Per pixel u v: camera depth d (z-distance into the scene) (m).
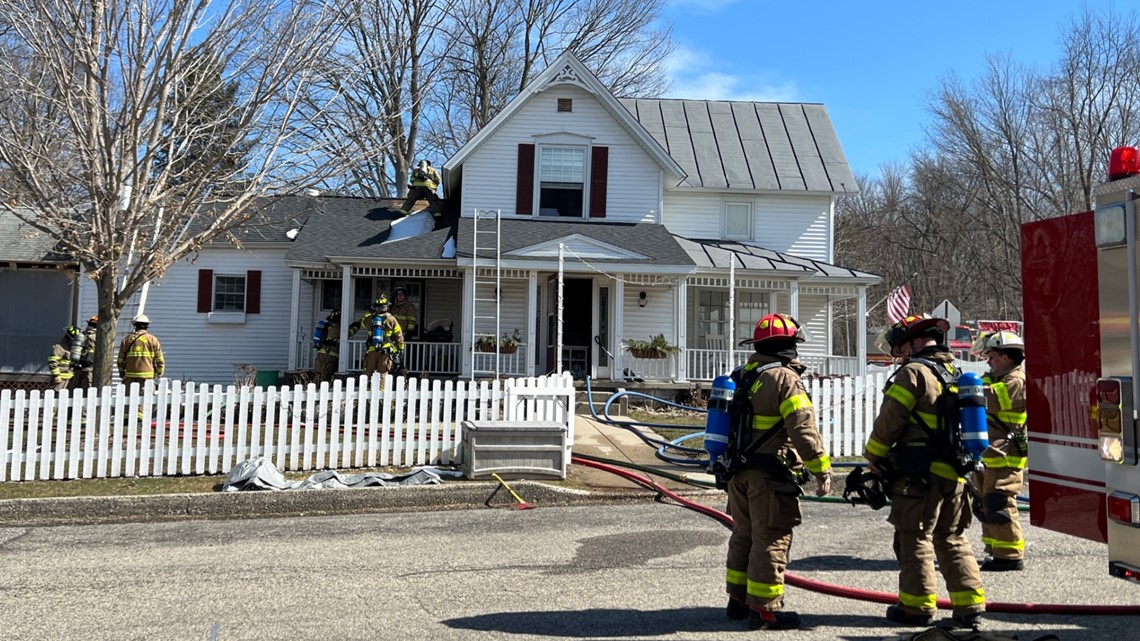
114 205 10.89
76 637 4.97
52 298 21.14
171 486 9.14
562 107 20.44
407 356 18.05
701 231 21.75
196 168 12.04
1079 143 32.06
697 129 23.44
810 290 20.09
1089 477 4.34
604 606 5.52
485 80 34.06
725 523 7.95
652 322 19.61
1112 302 4.16
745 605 5.19
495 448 9.41
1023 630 5.05
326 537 7.50
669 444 11.40
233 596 5.77
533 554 6.88
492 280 18.59
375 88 17.88
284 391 9.91
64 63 10.75
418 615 5.36
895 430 4.87
